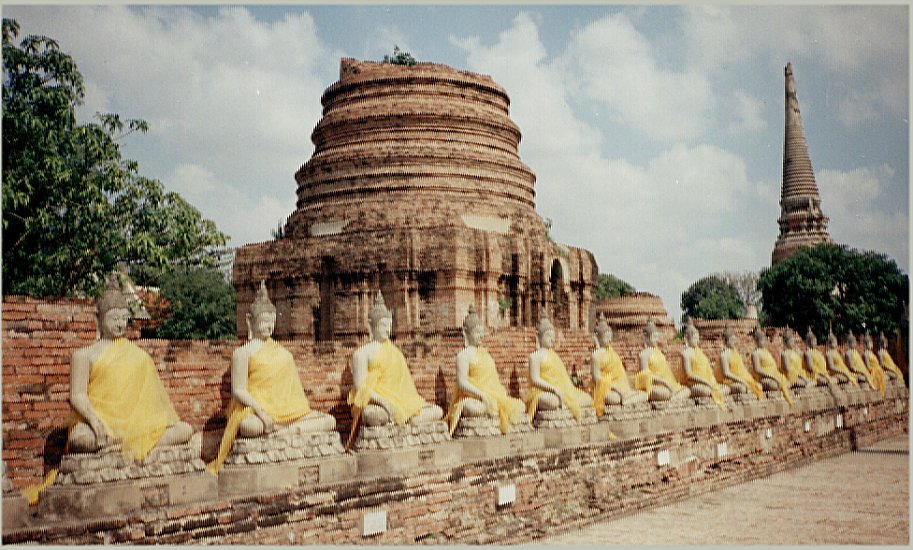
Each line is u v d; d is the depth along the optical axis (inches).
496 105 1581.0
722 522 797.9
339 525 561.6
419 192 1456.7
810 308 2234.3
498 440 708.0
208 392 590.6
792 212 3134.8
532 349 888.3
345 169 1488.7
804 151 3154.5
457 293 1339.8
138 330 577.0
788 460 1163.3
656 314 2273.6
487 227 1466.5
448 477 643.5
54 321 519.5
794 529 768.3
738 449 1047.0
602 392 874.8
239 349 554.3
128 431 482.6
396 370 647.1
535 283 1481.3
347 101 1544.0
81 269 975.6
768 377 1176.2
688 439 946.1
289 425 562.6
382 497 591.2
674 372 1143.6
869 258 2222.0
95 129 984.9
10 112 895.1
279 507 530.6
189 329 1909.4
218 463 542.6
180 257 1114.7
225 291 2032.5
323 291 1416.1
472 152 1498.5
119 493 470.9
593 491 790.5
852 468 1168.2
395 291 1357.0
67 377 522.6
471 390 708.0
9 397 497.4
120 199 1019.3
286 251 1441.9
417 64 1541.6
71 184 945.5
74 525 449.1
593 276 1711.4
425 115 1491.1
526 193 1578.5
